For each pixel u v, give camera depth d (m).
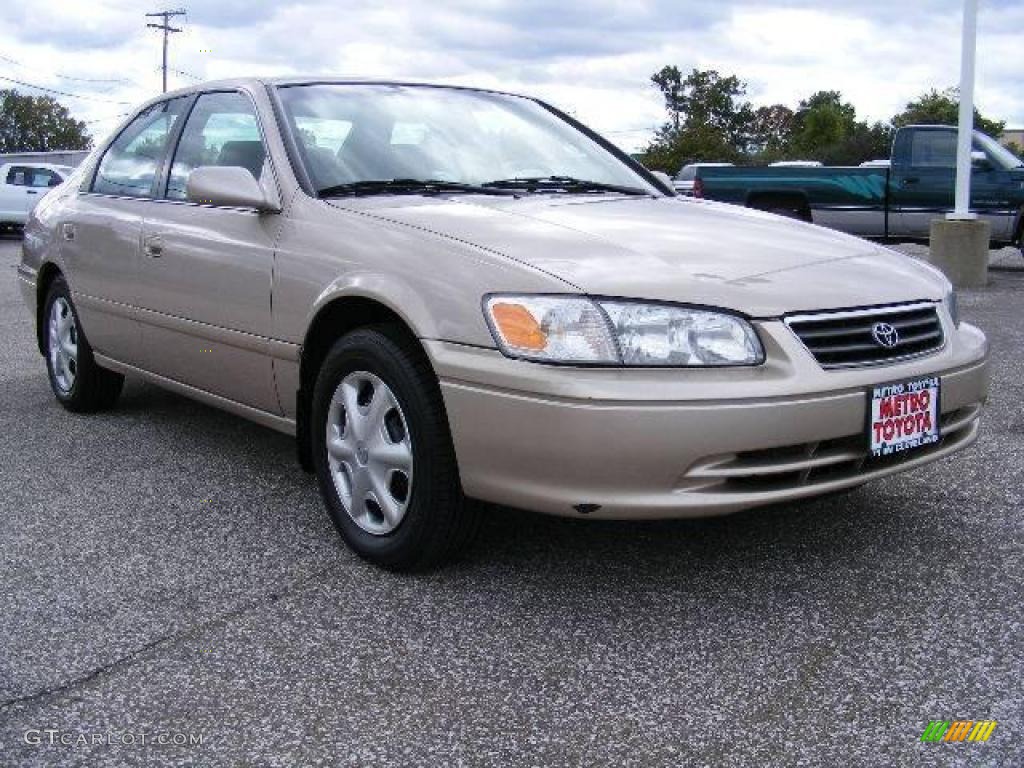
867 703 2.46
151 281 4.32
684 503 2.75
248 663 2.68
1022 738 2.29
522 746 2.30
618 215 3.51
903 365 3.02
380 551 3.23
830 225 14.32
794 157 72.00
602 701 2.49
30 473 4.33
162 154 4.60
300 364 3.54
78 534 3.62
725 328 2.81
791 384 2.79
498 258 2.98
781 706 2.45
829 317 2.94
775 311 2.88
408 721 2.41
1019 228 13.50
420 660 2.70
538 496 2.82
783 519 3.69
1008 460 4.41
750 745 2.29
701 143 65.56
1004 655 2.67
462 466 2.96
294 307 3.50
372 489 3.25
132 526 3.70
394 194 3.65
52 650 2.76
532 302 2.82
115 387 5.28
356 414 3.29
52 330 5.38
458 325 2.92
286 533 3.62
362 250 3.29
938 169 13.59
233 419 5.19
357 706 2.47
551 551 3.40
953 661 2.64
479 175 3.93
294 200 3.64
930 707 2.43
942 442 3.26
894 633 2.81
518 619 2.92
